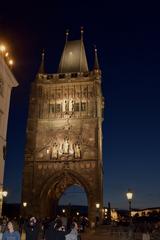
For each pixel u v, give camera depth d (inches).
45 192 2876.5
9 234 568.7
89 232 2190.0
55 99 3154.5
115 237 1683.1
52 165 2910.9
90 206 2736.2
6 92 1753.2
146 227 1604.3
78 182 2938.0
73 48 3713.1
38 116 3097.9
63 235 780.6
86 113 3043.8
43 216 2819.9
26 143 2997.0
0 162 1647.4
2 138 1675.7
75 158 2896.2
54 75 3267.7
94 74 3189.0
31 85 3225.9
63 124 3031.5
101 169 2940.5
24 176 2898.6
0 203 1647.4
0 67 1620.3
